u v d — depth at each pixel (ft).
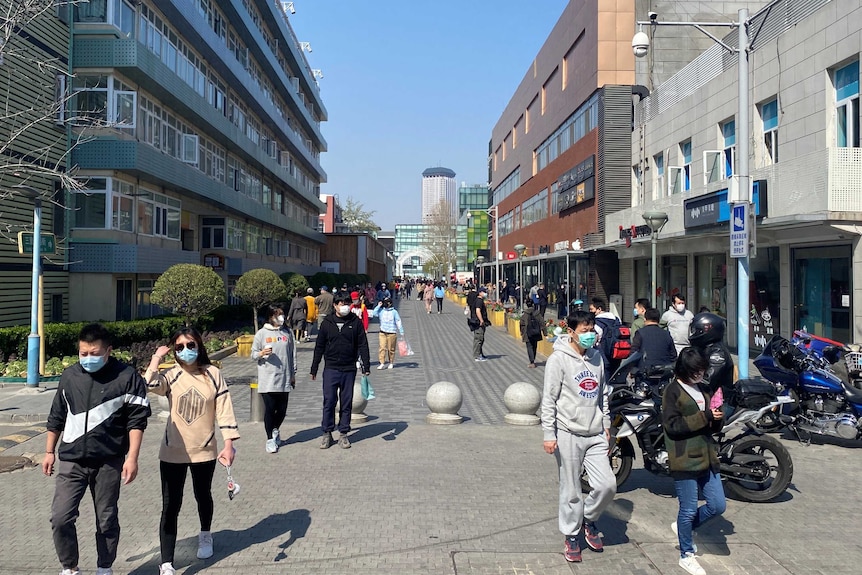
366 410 37.65
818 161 44.14
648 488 23.29
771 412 28.99
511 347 75.10
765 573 16.28
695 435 16.72
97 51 66.03
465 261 395.55
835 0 49.83
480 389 45.93
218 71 103.30
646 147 91.56
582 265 111.45
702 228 59.72
